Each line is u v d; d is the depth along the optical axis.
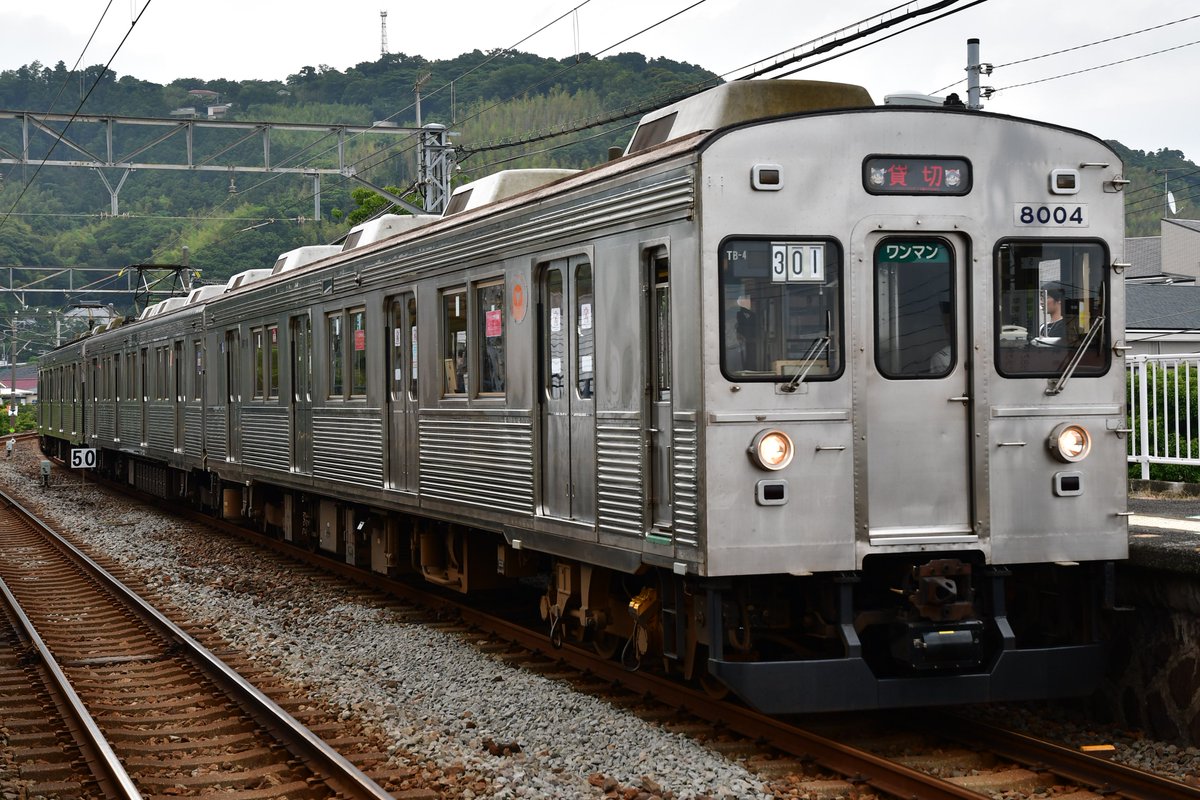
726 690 7.69
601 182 7.79
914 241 7.05
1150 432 11.73
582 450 8.25
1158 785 6.04
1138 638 7.39
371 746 7.42
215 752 7.51
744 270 6.78
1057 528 7.17
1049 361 7.21
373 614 11.77
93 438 29.44
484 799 6.32
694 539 6.84
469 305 9.84
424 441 10.86
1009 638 6.98
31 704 8.71
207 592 13.41
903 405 7.01
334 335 13.18
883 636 7.50
